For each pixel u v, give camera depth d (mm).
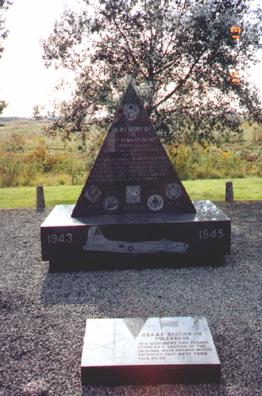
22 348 4008
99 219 6129
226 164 14656
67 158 15891
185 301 4949
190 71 9891
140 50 9719
